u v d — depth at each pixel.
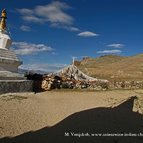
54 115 17.91
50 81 33.56
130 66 75.00
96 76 56.34
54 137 13.12
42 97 26.09
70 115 18.02
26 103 21.25
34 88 31.94
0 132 13.02
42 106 20.81
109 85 38.91
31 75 35.19
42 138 12.81
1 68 26.88
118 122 17.00
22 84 27.41
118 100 27.28
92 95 30.11
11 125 14.38
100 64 91.25
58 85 34.25
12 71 28.22
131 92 35.19
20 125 14.64
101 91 34.06
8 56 27.78
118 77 56.28
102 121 16.86
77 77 41.00
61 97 27.11
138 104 25.31
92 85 37.16
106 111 20.39
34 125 15.01
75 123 15.93
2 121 14.77
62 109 20.23
